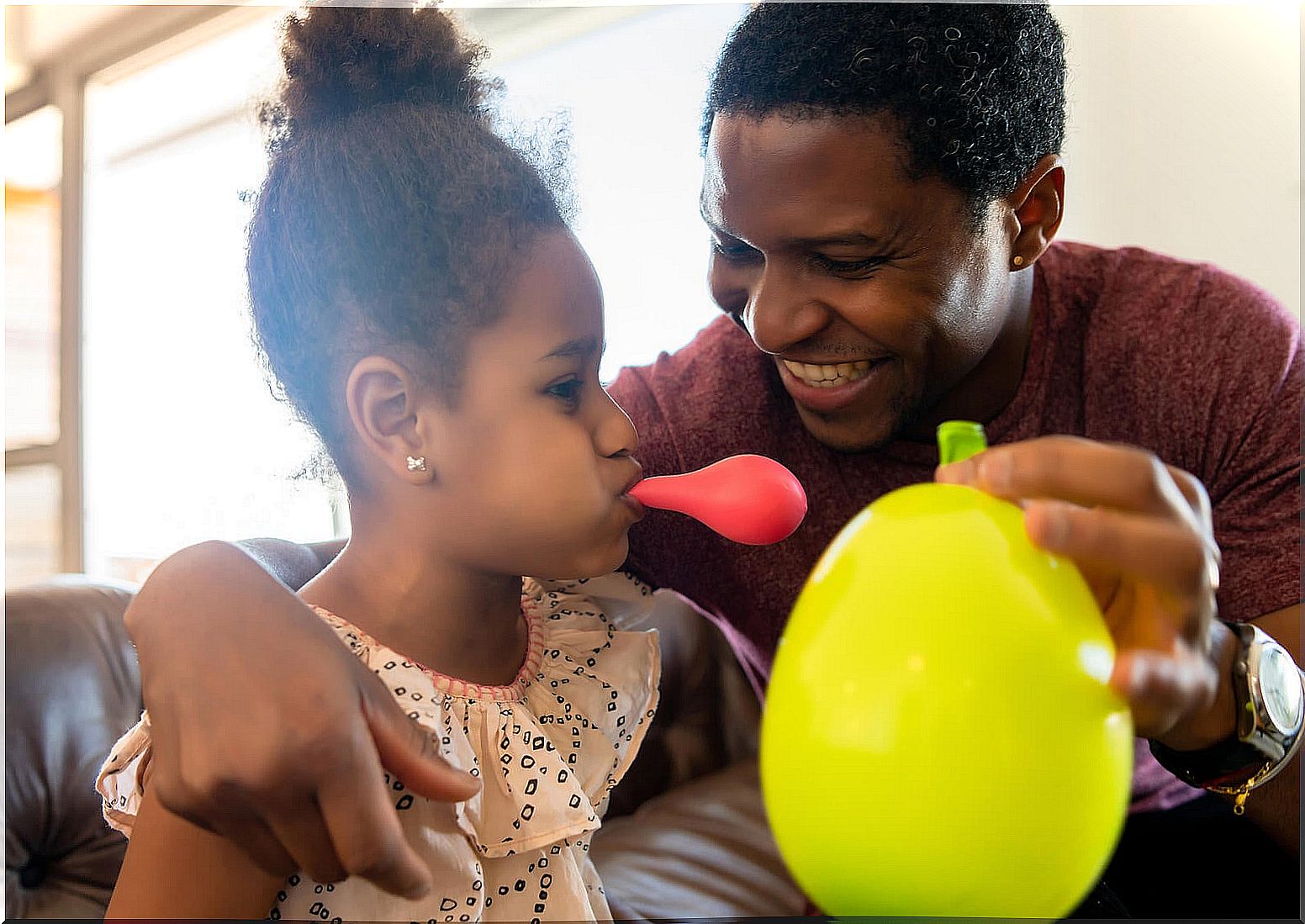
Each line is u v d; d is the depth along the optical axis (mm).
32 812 1087
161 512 1993
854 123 510
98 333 2143
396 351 501
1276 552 675
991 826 309
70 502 2135
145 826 436
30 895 1067
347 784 356
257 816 360
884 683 316
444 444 505
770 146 521
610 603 700
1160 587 330
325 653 385
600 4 1490
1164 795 821
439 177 513
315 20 583
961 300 573
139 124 2096
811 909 897
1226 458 701
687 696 1741
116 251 2125
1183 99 1568
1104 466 336
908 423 632
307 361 532
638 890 1383
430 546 525
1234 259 1562
